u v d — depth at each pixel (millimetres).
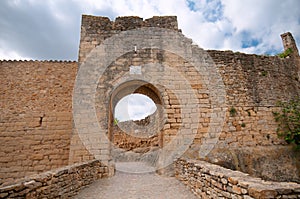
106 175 7688
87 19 9750
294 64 12461
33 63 11195
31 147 9656
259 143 9531
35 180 3861
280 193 2957
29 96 10539
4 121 9945
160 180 7277
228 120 9469
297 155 9648
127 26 9883
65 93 10797
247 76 10672
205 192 4934
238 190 3553
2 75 10750
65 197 4914
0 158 9289
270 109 10375
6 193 3150
